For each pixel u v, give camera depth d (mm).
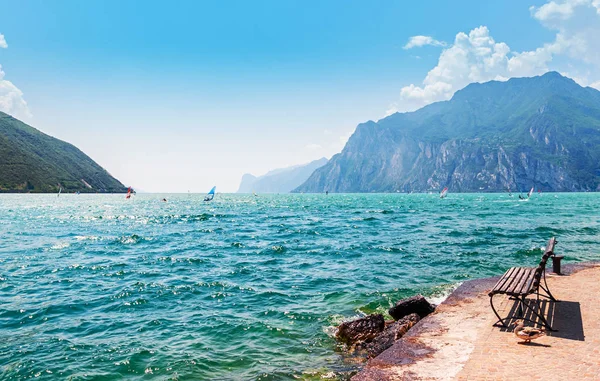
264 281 19922
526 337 8547
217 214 75875
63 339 12125
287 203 141750
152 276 21312
